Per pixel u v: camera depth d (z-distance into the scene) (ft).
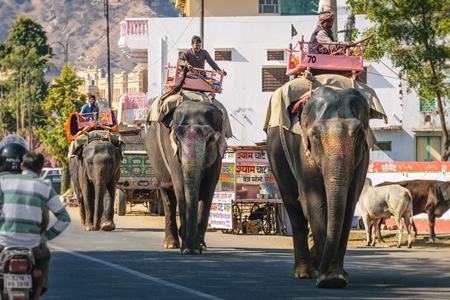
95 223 95.14
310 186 50.14
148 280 51.57
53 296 44.88
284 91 53.31
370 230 85.15
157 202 132.98
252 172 96.84
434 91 102.83
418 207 89.15
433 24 98.73
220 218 97.71
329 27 59.11
